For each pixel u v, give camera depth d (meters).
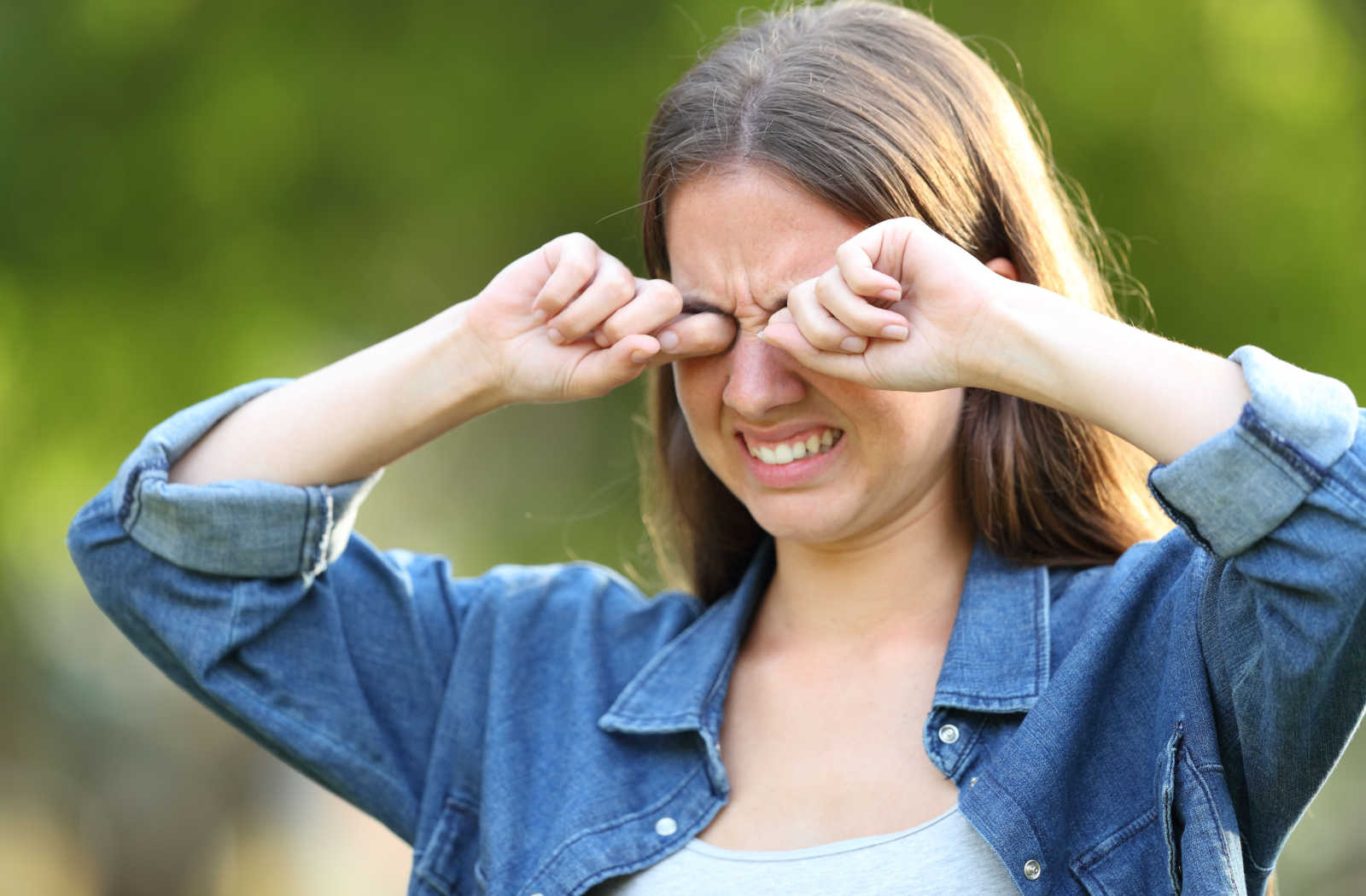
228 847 11.48
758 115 2.86
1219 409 2.49
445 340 3.12
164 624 3.18
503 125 9.45
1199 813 2.54
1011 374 2.63
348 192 9.46
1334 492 2.35
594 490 9.92
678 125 2.99
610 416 9.98
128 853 11.19
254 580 3.17
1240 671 2.54
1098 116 8.88
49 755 11.21
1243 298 8.85
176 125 9.38
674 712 3.05
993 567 3.06
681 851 2.92
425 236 9.53
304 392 3.24
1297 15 9.01
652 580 4.79
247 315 9.31
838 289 2.67
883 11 3.23
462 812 3.23
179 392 9.27
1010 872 2.62
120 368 9.30
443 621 3.44
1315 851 9.23
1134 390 2.54
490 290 3.09
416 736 3.33
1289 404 2.39
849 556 3.10
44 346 9.28
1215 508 2.42
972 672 2.87
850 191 2.81
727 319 2.89
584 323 2.95
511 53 9.50
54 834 11.12
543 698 3.25
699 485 3.46
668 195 2.96
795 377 2.84
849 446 2.90
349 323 9.48
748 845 2.87
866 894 2.68
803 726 3.00
